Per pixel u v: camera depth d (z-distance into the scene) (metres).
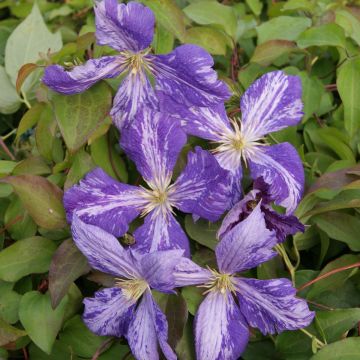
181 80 0.44
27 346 0.50
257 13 0.70
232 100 0.53
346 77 0.56
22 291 0.49
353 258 0.48
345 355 0.43
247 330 0.43
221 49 0.59
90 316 0.42
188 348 0.44
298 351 0.46
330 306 0.48
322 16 0.62
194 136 0.50
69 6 0.72
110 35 0.44
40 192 0.46
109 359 0.46
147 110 0.43
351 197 0.50
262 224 0.40
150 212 0.44
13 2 0.75
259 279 0.45
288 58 0.63
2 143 0.58
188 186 0.44
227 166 0.47
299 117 0.49
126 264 0.41
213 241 0.45
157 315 0.39
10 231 0.50
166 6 0.54
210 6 0.63
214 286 0.43
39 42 0.62
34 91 0.61
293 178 0.46
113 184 0.44
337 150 0.56
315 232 0.51
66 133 0.45
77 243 0.41
